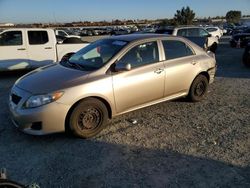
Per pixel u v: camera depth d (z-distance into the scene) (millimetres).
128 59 5395
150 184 3672
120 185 3658
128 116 5949
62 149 4578
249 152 4461
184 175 3859
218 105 6691
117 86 5137
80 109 4789
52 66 5738
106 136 5043
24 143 4781
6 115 6035
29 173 3928
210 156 4336
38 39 10844
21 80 5195
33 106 4574
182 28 16266
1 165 4121
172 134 5113
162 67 5812
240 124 5555
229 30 48844
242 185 3650
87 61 5531
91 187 3625
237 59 14867
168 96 6094
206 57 6824
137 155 4383
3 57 10281
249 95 7539
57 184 3686
